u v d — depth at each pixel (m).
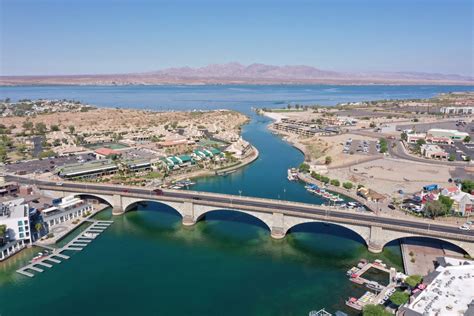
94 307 149.50
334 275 170.75
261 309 147.75
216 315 144.50
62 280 167.62
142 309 148.25
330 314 141.38
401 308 133.62
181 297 156.00
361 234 189.75
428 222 193.75
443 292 135.12
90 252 194.12
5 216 195.12
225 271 176.38
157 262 184.75
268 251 195.25
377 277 165.25
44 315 144.38
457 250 184.00
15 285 163.50
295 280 167.62
